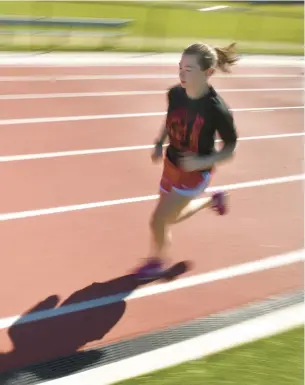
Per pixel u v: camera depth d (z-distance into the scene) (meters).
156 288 4.38
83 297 4.18
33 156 7.10
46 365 3.42
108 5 25.12
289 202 6.30
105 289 4.30
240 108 10.90
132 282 4.43
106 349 3.61
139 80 12.77
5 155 7.05
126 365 3.42
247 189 6.58
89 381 3.26
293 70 16.00
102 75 13.01
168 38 19.09
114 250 4.88
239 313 4.10
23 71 12.72
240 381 3.29
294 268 4.86
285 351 3.61
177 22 22.70
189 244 5.11
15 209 5.52
